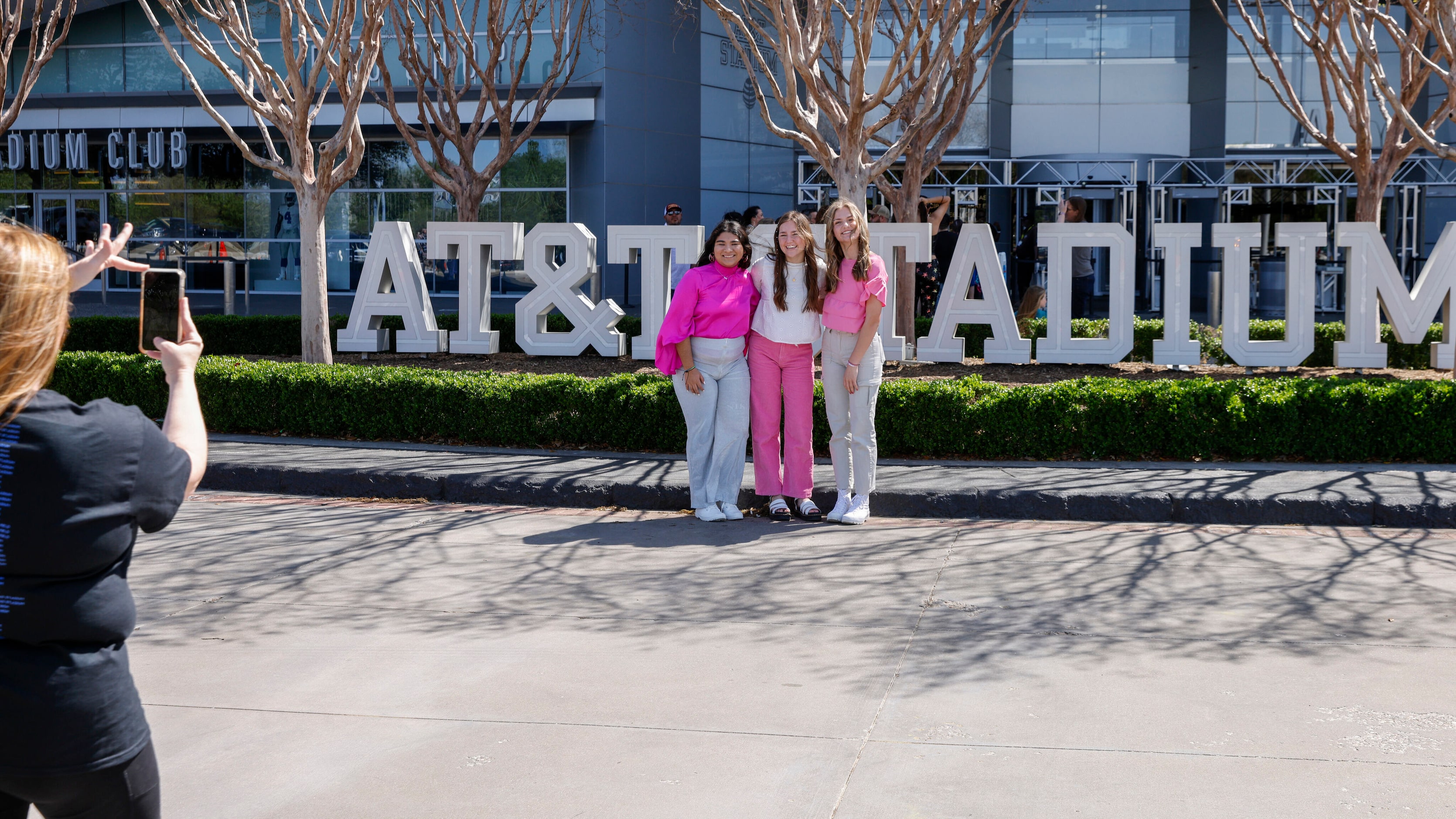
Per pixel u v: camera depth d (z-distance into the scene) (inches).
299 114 437.4
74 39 1073.5
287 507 312.8
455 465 337.7
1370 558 249.6
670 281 474.0
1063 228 446.3
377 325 510.0
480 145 1027.9
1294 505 286.0
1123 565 245.9
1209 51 1071.6
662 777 142.9
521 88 965.8
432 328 490.9
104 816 81.0
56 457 76.4
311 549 263.0
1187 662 183.5
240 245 1118.4
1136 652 188.5
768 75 432.8
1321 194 1046.4
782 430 314.5
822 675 179.3
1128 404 342.3
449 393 376.8
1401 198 1015.0
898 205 527.2
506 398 371.9
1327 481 307.1
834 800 136.2
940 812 132.7
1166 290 446.3
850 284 285.0
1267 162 1022.4
